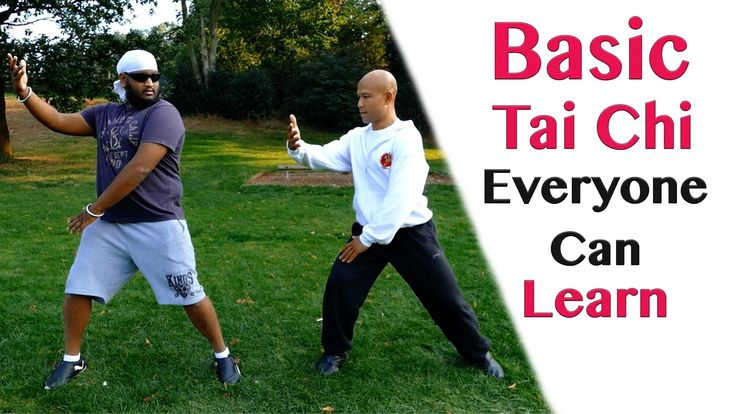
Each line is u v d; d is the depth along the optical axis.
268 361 3.52
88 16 14.05
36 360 3.49
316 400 3.09
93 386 3.19
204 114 26.22
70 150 18.02
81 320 3.17
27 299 4.55
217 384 3.22
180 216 3.12
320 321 4.17
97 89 14.85
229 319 4.18
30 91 3.01
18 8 13.84
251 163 15.19
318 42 28.94
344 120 26.06
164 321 4.08
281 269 5.48
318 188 10.80
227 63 31.03
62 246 6.38
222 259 5.82
